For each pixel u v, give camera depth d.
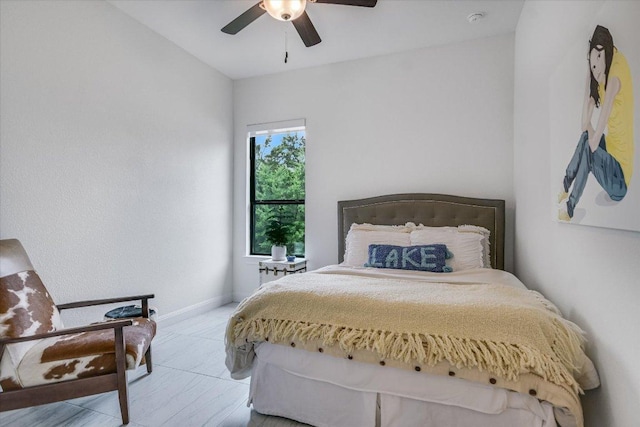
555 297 1.86
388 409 1.55
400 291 1.82
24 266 1.92
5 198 2.08
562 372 1.29
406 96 3.46
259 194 4.24
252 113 4.13
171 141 3.31
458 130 3.27
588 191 1.34
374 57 3.58
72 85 2.45
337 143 3.73
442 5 2.67
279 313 1.78
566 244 1.68
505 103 3.12
